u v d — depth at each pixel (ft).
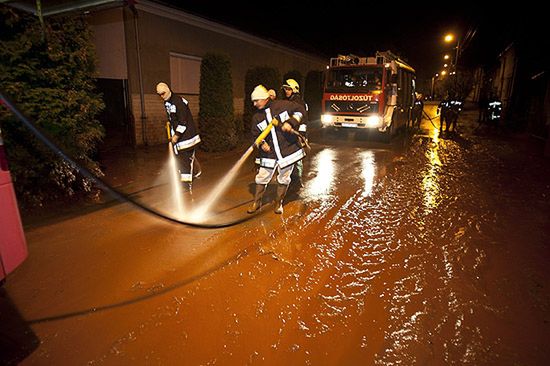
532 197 18.92
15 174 13.96
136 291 9.59
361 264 11.27
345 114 38.58
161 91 16.52
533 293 9.79
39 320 8.37
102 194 17.85
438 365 7.16
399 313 8.80
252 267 10.96
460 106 50.24
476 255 12.03
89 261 11.14
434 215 15.88
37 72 14.43
